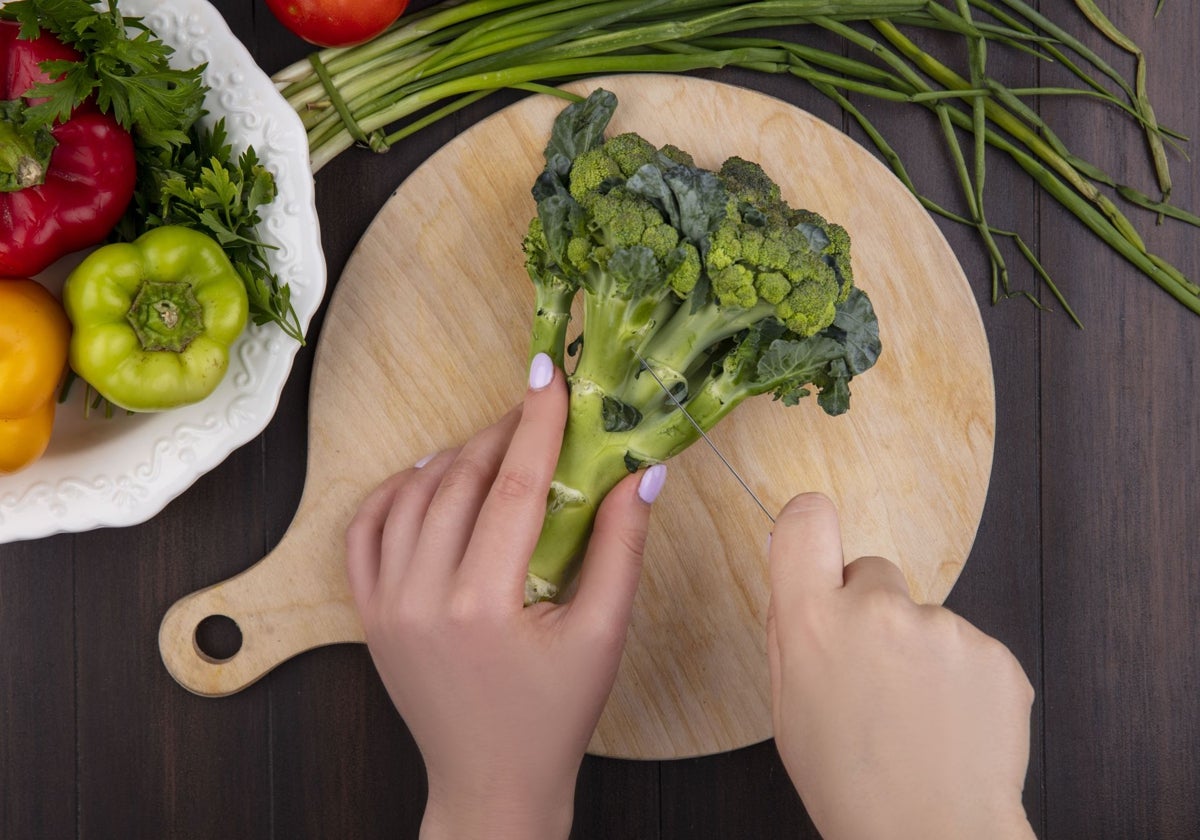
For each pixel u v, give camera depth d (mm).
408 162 772
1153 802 807
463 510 690
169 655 746
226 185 679
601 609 676
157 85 667
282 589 749
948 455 760
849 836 579
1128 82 799
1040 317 803
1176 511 806
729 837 796
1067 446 806
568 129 714
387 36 742
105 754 784
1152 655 807
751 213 671
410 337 752
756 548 760
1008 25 793
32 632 781
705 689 760
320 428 750
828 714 593
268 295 697
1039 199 801
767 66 770
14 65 662
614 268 651
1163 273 795
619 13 747
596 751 759
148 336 673
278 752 788
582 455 690
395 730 791
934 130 792
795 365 679
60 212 664
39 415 681
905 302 759
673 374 680
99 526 712
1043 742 808
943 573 761
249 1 771
